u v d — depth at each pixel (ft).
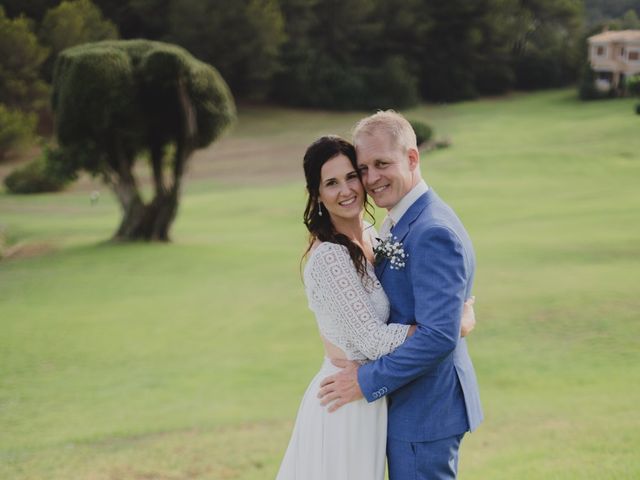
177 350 33.45
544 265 45.19
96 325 38.86
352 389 9.54
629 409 20.29
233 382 27.73
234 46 187.52
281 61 206.90
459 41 235.40
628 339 29.17
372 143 9.71
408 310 9.64
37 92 150.00
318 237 10.13
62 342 35.65
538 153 111.75
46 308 43.52
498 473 15.46
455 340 9.07
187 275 51.83
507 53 244.22
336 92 207.92
